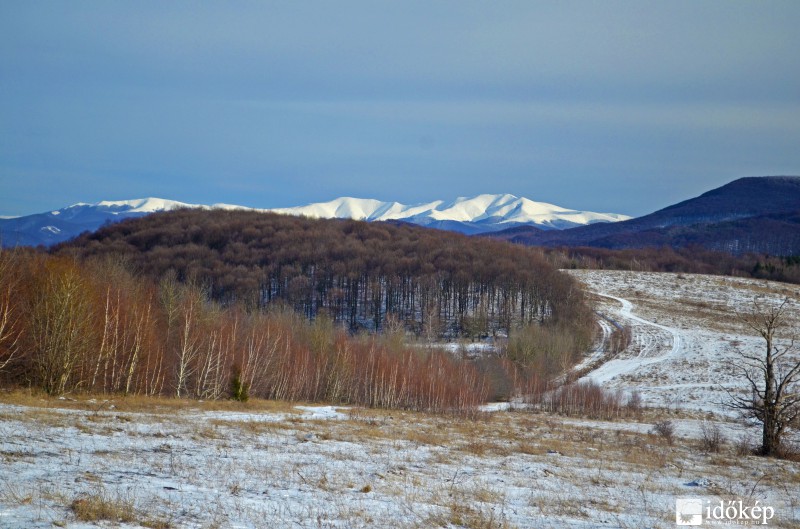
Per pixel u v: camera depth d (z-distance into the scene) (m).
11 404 31.83
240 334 69.50
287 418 39.88
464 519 15.18
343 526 13.55
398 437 34.41
